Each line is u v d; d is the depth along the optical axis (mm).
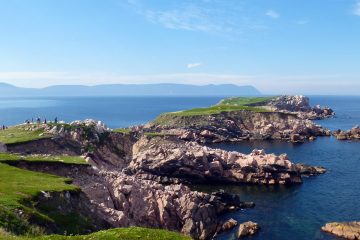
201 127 177750
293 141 165125
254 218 66688
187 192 65188
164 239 29438
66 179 49719
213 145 157000
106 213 47312
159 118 195875
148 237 29406
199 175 92125
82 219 41906
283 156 96062
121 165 96688
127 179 58625
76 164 58531
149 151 97438
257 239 57125
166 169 92562
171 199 59438
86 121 102250
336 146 149625
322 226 62062
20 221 31812
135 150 106938
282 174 92250
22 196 37969
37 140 81125
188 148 103812
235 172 93812
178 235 30906
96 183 55375
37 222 34656
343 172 104000
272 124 190500
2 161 54250
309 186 89312
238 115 198625
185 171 92312
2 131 90312
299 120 192625
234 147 150875
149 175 91375
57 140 85875
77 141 91375
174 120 187375
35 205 38344
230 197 73188
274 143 161625
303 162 118688
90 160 73562
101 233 29734
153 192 59125
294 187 88688
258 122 193750
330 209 71812
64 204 41781
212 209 62250
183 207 59094
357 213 69375
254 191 85562
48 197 40656
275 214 68938
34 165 56000
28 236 29734
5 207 33344
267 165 93000
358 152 135500
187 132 167500
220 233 59469
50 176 50094
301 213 69562
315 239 56906
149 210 55719
